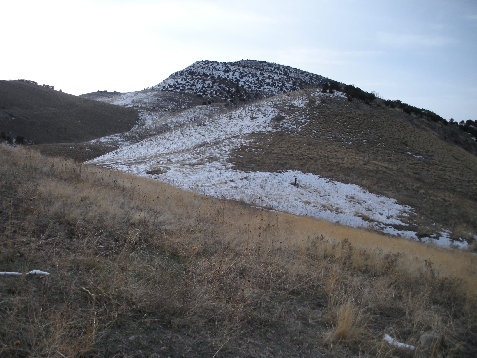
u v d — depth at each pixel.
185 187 24.48
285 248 7.84
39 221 5.77
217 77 121.25
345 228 18.52
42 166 10.59
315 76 134.62
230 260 5.96
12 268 4.11
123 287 4.07
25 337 2.99
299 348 3.86
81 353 2.90
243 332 3.94
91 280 4.17
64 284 4.00
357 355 3.90
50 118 72.75
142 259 5.38
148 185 15.84
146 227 6.98
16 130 63.47
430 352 4.18
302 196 25.47
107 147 53.25
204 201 16.00
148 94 109.88
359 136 40.47
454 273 8.37
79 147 49.97
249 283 5.01
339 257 7.62
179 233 7.02
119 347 3.18
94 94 171.00
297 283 5.65
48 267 4.33
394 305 5.50
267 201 23.72
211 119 50.31
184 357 3.27
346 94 53.06
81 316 3.46
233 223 10.09
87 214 6.66
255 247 7.05
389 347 4.12
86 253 4.91
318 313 4.79
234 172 28.86
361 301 5.37
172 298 4.10
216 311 4.21
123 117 86.31
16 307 3.27
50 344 2.91
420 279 7.12
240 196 23.88
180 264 5.54
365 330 4.38
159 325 3.71
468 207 28.16
